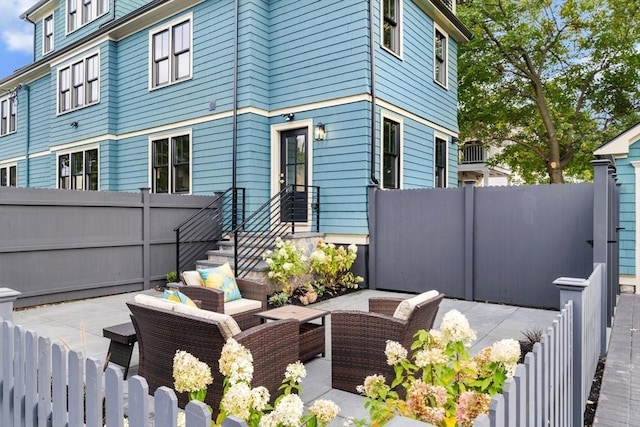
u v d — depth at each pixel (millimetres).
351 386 3143
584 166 15820
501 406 1193
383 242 7332
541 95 14664
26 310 5828
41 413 1879
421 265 6973
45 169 13469
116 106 10836
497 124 15812
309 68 8016
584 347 2793
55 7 13492
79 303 6281
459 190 6652
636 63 13703
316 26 7926
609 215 5035
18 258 5910
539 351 1666
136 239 7230
